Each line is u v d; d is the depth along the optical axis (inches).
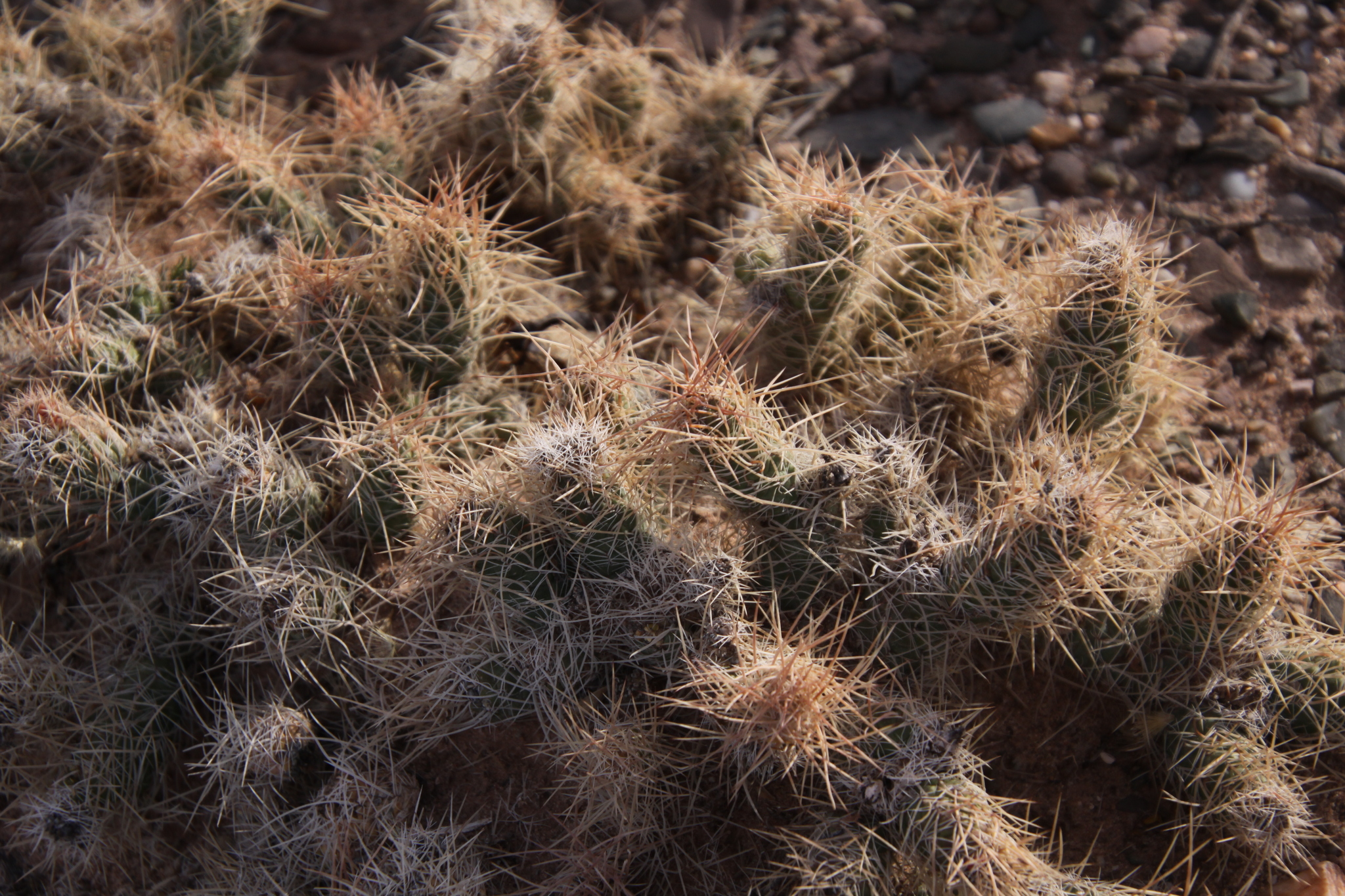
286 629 83.4
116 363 93.4
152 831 92.8
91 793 87.1
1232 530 78.6
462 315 90.8
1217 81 122.6
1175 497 96.7
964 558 76.7
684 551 79.5
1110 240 80.4
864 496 77.2
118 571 99.8
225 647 95.3
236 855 89.4
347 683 88.3
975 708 87.0
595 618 80.3
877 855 75.7
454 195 97.1
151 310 97.0
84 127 116.5
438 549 80.3
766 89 123.3
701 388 70.6
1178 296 111.0
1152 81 123.8
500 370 107.3
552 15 121.6
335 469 94.3
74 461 83.2
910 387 90.4
